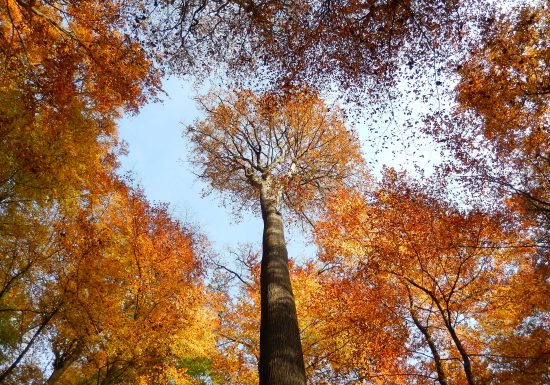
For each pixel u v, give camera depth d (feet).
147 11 22.24
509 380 27.20
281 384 14.60
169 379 27.32
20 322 25.95
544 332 29.35
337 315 30.35
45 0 23.09
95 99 28.12
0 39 22.47
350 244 34.35
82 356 26.13
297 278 35.12
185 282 29.73
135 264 27.89
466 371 21.48
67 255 24.79
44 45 22.99
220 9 22.06
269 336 17.19
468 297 27.94
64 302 23.31
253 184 37.70
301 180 39.93
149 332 24.62
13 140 22.82
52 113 24.77
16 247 24.12
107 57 23.90
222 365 31.89
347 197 38.22
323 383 29.07
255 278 38.86
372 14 20.45
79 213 27.09
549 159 29.86
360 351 28.84
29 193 23.86
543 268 30.25
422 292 29.66
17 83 22.89
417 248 29.32
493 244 29.53
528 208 31.07
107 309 23.70
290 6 21.71
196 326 29.40
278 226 27.30
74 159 25.70
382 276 30.30
